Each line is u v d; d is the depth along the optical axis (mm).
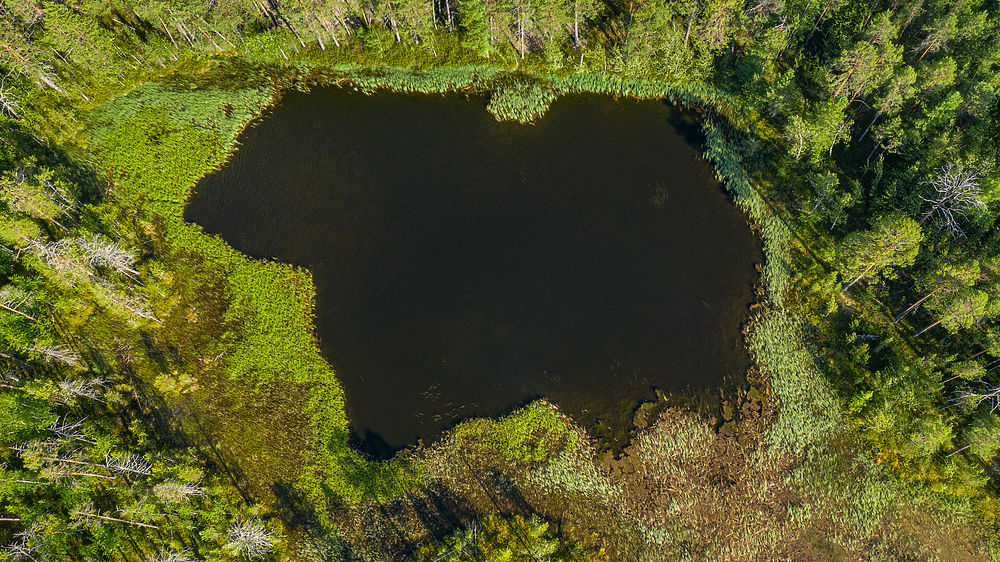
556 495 47250
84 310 50719
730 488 46750
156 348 50688
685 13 57125
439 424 49906
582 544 45875
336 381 51219
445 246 56281
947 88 53844
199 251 54812
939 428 42969
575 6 56250
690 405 49719
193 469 45500
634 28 57000
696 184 58125
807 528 45406
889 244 43062
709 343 51656
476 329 53094
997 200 47812
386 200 58406
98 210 53750
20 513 42406
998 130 55219
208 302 52625
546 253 55844
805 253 53125
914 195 51188
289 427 49312
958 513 44781
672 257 55000
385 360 52062
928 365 46906
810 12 57156
